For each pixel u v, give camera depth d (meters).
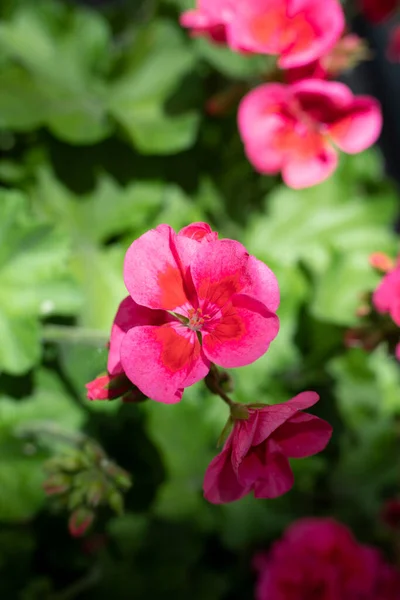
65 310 0.47
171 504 0.51
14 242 0.47
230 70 0.55
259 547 0.54
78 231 0.53
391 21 0.84
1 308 0.47
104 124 0.54
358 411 0.57
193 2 0.57
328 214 0.60
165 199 0.56
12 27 0.54
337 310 0.54
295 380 0.55
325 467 0.54
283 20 0.43
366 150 0.62
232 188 0.58
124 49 0.56
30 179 0.52
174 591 0.51
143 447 0.51
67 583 0.51
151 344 0.29
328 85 0.42
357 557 0.48
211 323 0.30
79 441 0.44
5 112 0.50
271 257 0.54
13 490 0.47
